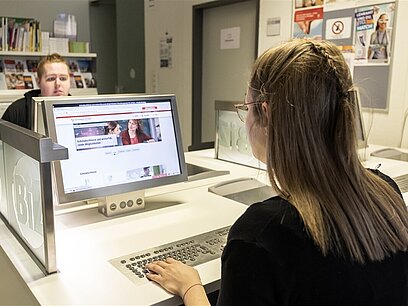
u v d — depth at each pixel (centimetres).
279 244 69
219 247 117
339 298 69
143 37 548
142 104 143
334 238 70
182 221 138
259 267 69
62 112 126
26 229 114
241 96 422
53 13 535
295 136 73
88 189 130
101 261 108
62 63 273
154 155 146
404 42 284
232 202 158
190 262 108
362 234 71
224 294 72
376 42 299
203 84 472
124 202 145
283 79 74
